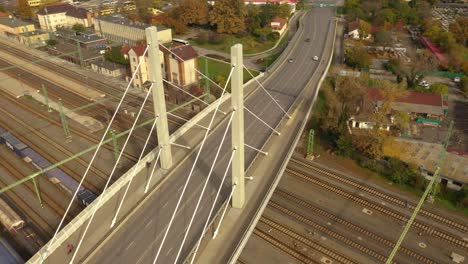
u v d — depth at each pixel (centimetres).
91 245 4159
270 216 5875
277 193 6347
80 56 11494
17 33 14338
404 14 14762
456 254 5128
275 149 5984
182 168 5534
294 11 17612
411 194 6219
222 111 7312
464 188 5931
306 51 11800
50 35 13988
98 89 10019
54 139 7750
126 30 13538
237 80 4069
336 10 17650
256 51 12750
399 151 6962
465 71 10225
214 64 11650
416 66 10119
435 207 5941
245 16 14475
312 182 6581
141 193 4981
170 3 19500
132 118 8494
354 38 13400
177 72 9850
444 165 6544
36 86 10331
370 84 9031
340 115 7694
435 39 12169
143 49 9781
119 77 10819
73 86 10250
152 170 5303
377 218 5784
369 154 6881
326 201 6153
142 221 4491
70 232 4319
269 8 14912
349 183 6519
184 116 8481
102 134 7869
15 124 8400
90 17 15462
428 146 7138
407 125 7619
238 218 4488
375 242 5372
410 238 5412
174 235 4250
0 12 16762
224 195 4891
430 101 8319
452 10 16950
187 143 6188
